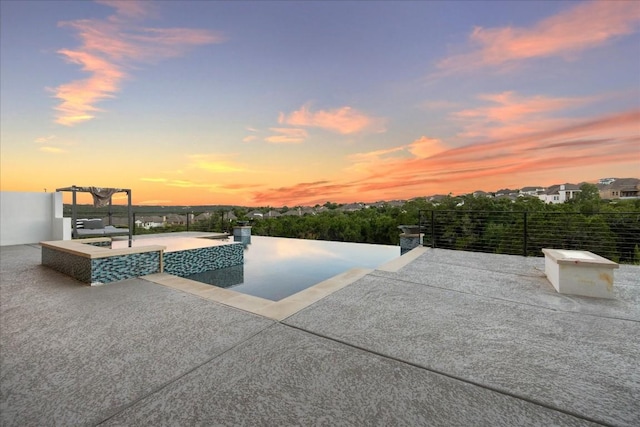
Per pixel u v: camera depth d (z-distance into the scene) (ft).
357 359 6.72
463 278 14.06
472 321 8.94
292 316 9.37
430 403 5.17
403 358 6.76
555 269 12.32
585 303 10.50
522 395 5.39
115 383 5.83
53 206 30.91
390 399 5.29
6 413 4.95
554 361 6.60
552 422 4.70
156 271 15.46
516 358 6.75
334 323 8.80
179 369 6.33
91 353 7.06
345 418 4.80
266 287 17.15
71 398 5.36
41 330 8.40
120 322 8.96
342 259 26.40
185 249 20.35
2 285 13.17
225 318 9.23
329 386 5.69
